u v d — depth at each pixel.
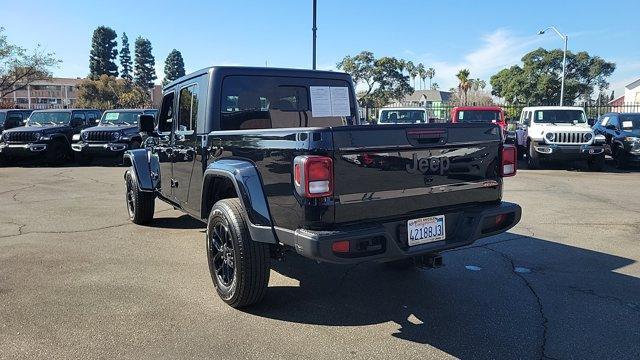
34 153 16.11
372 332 3.81
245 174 3.95
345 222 3.49
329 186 3.39
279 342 3.63
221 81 4.96
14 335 3.69
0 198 9.82
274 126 5.34
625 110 33.66
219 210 4.22
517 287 4.77
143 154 6.97
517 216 4.30
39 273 5.11
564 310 4.22
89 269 5.25
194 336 3.71
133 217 7.38
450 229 4.04
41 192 10.63
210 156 4.70
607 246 6.18
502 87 44.09
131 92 74.06
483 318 4.07
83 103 70.88
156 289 4.67
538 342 3.63
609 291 4.66
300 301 4.43
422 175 3.81
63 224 7.38
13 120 20.20
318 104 5.69
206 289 4.69
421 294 4.61
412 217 3.80
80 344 3.56
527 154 15.40
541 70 40.22
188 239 6.52
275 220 3.72
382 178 3.61
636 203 9.12
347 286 4.82
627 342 3.63
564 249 6.06
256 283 4.05
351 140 3.45
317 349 3.53
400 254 3.61
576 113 15.77
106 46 84.12
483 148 4.16
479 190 4.19
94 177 13.44
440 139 3.88
